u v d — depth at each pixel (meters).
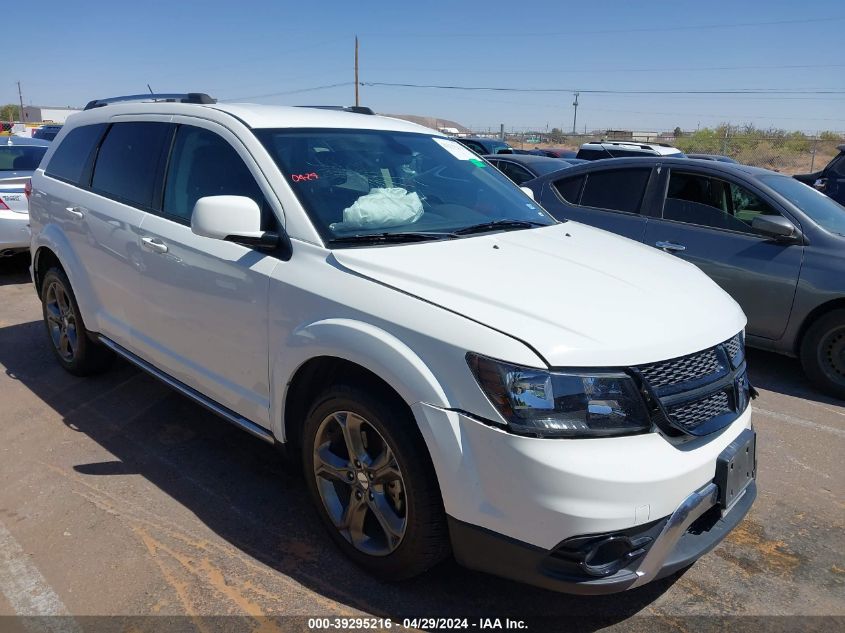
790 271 5.06
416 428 2.50
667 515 2.31
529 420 2.23
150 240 3.62
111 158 4.22
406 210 3.28
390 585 2.81
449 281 2.59
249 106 3.70
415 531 2.54
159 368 3.83
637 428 2.29
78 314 4.56
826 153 33.62
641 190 6.02
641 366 2.33
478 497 2.32
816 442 4.28
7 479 3.57
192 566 2.90
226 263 3.16
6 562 2.91
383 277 2.66
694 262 5.54
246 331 3.11
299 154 3.29
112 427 4.18
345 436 2.76
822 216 5.28
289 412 3.04
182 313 3.48
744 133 36.25
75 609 2.64
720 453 2.49
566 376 2.24
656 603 2.77
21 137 8.88
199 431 4.15
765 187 5.36
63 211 4.48
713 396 2.57
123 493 3.45
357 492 2.79
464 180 3.82
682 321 2.59
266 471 3.71
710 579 2.93
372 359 2.50
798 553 3.13
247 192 3.23
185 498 3.42
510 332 2.32
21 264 8.84
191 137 3.65
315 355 2.73
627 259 3.19
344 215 3.06
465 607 2.70
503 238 3.22
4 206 7.37
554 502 2.20
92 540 3.06
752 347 5.63
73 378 4.93
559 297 2.56
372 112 4.43
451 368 2.34
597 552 2.28
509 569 2.36
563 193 6.54
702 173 5.71
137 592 2.73
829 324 4.93
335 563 2.94
